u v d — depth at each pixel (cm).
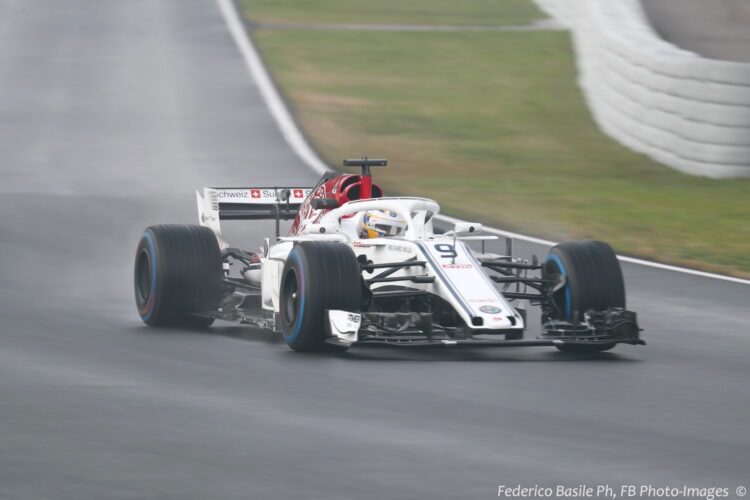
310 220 3828
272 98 10400
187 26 13925
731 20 12119
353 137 9081
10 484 2088
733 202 7212
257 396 2772
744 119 7875
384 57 12588
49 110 9712
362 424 2517
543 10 15750
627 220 6581
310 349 3344
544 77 11869
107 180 7231
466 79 11712
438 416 2595
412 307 3462
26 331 3650
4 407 2639
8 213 6147
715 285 4928
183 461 2234
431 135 9369
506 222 6400
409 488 2092
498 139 9381
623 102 9338
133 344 3462
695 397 2861
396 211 3588
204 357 3259
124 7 15075
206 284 3747
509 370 3136
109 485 2089
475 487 2102
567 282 3447
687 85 8212
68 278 4709
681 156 8325
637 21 10638
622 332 3322
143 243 3828
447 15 15250
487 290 3291
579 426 2538
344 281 3253
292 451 2308
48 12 14675
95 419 2542
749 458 2309
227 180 7331
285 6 15538
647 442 2416
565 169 8344
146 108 9875
